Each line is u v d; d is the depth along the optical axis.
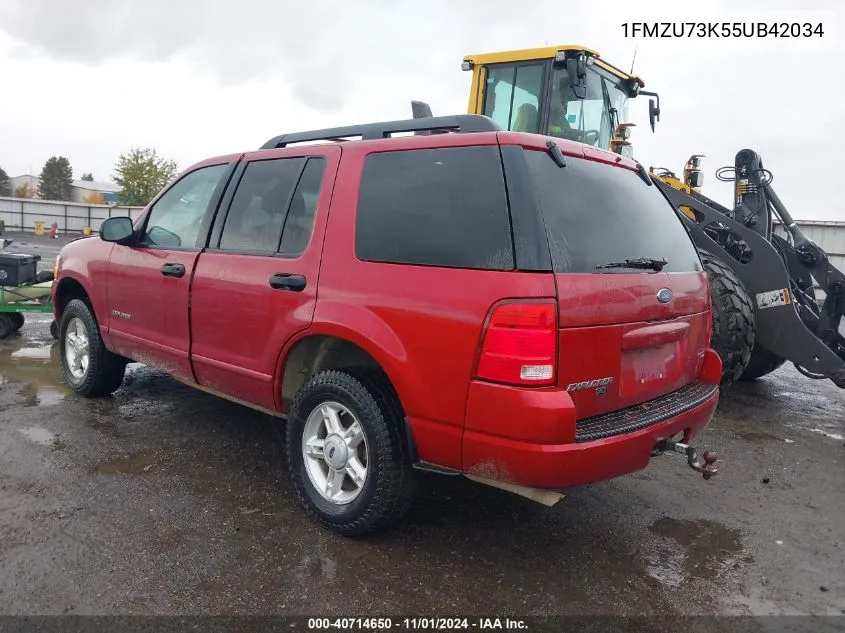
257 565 2.88
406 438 2.92
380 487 2.94
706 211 6.03
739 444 4.87
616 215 3.07
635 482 4.05
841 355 5.79
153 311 4.28
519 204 2.64
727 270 5.64
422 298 2.78
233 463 4.00
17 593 2.59
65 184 100.56
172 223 4.32
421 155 3.03
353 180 3.25
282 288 3.36
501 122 7.84
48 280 7.60
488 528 3.33
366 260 3.05
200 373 3.99
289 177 3.61
